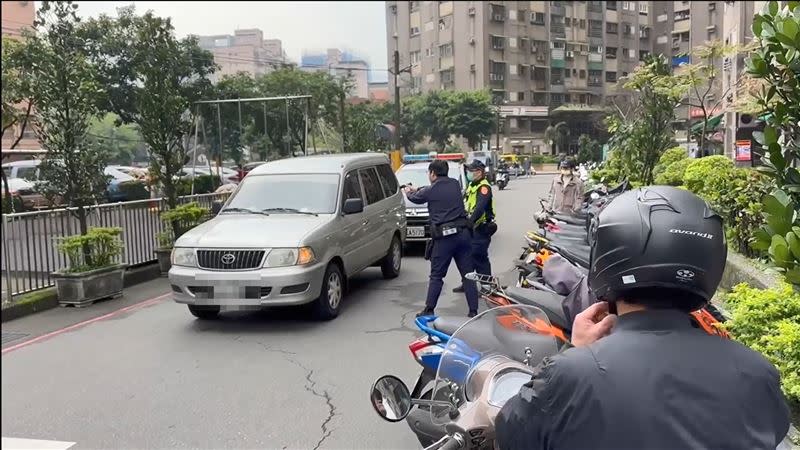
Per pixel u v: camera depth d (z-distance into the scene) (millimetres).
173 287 7188
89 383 5641
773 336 4086
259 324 7418
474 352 3221
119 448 4367
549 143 71875
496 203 23562
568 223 8023
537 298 4320
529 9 73000
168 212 10977
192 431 4598
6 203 16391
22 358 6445
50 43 9344
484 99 60969
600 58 77938
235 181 29531
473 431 2719
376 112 54250
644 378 1484
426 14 77562
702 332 1601
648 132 13609
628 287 1614
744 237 7652
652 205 1665
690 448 1423
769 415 1524
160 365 6082
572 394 1516
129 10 26016
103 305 8812
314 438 4438
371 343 6543
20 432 4652
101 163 9516
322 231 7391
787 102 3721
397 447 4289
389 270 9898
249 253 6984
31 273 8805
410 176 14172
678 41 74625
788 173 3637
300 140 36625
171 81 11594
